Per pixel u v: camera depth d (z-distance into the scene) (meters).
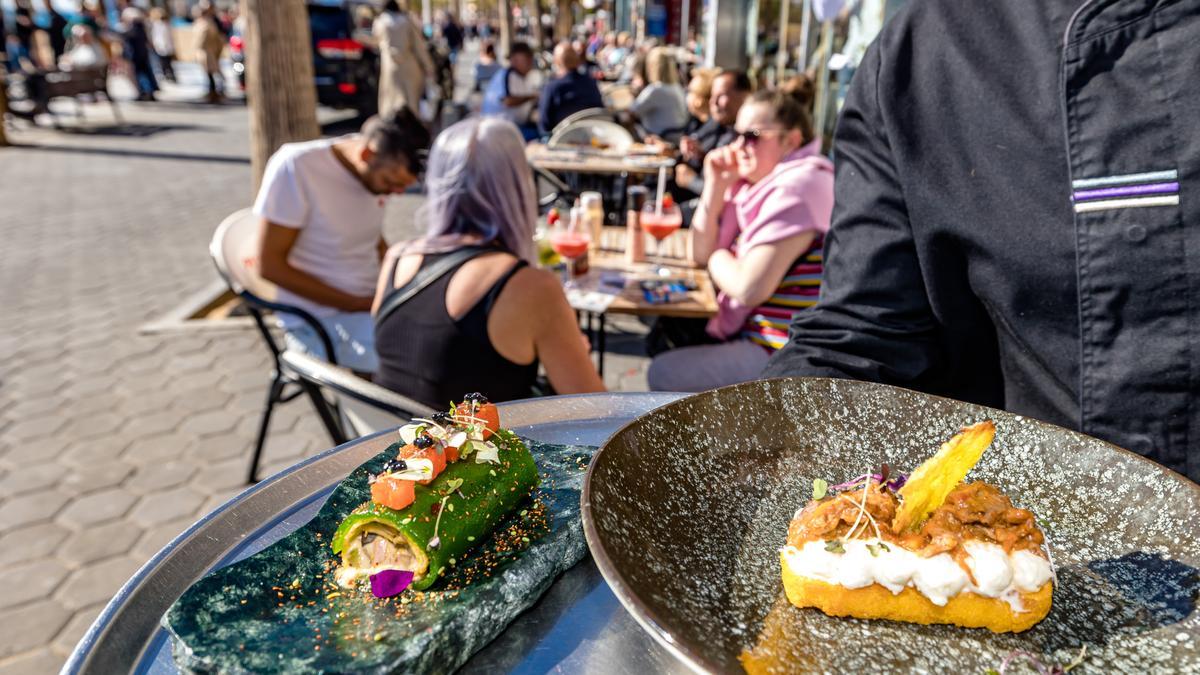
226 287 5.91
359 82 12.91
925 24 1.12
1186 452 0.94
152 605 0.72
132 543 3.06
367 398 2.00
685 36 17.86
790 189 2.87
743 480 0.91
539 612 0.76
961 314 1.12
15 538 3.07
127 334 5.04
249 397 4.20
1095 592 0.75
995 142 1.03
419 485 0.80
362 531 0.78
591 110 7.74
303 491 0.92
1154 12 0.88
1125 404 0.96
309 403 4.12
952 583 0.70
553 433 1.09
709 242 3.53
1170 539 0.77
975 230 1.04
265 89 5.30
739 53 10.70
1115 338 0.96
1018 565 0.72
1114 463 0.83
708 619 0.69
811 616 0.72
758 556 0.81
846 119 1.23
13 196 8.70
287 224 3.08
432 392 2.19
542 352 2.20
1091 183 0.94
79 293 5.80
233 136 12.79
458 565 0.77
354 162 3.18
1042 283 1.02
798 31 8.43
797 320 1.22
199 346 4.86
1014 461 0.90
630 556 0.69
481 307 2.10
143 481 3.44
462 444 0.87
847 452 0.96
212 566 0.78
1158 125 0.89
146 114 15.00
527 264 2.17
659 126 8.04
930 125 1.08
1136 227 0.91
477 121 2.21
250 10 5.18
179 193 8.94
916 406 0.96
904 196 1.11
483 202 2.17
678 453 0.89
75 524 3.16
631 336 5.12
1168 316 0.91
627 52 16.84
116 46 17.98
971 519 0.74
